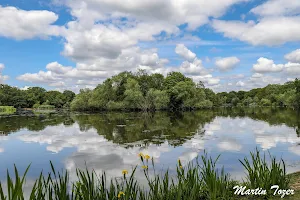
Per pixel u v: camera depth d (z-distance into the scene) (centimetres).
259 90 11919
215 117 3859
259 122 2839
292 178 636
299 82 5722
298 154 1142
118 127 2444
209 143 1501
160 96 5841
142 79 6681
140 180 802
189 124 2709
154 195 434
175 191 450
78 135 1934
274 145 1395
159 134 1923
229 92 13850
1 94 8894
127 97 5722
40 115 4656
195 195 452
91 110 6494
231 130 2125
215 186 461
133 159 1137
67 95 11675
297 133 1842
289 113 4456
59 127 2492
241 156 1134
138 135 1886
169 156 1175
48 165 1085
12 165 1099
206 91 9638
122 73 6450
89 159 1162
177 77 7000
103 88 6028
